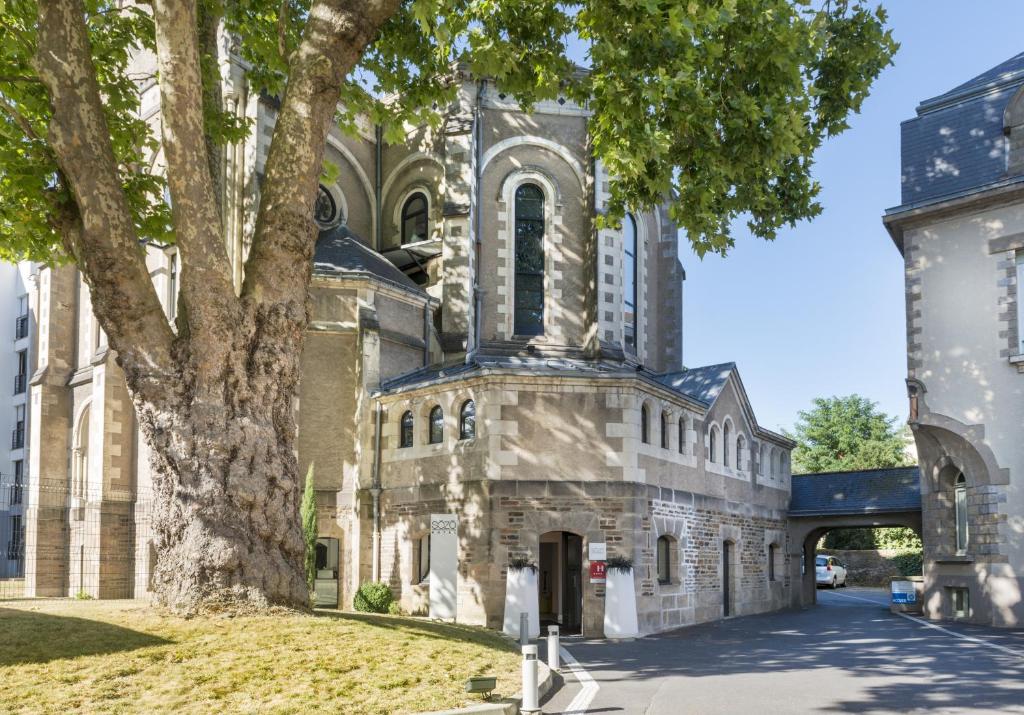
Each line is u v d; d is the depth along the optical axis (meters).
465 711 9.41
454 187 26.89
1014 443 21.44
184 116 12.09
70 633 10.95
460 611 20.72
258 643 10.98
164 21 11.91
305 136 12.93
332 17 12.95
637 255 29.53
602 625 20.23
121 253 12.12
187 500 12.05
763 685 12.38
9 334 45.03
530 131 27.59
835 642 18.11
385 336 24.97
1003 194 21.89
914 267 23.52
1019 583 20.94
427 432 22.72
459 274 26.53
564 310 27.02
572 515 20.84
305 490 22.12
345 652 11.18
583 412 21.36
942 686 12.12
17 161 13.74
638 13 12.70
